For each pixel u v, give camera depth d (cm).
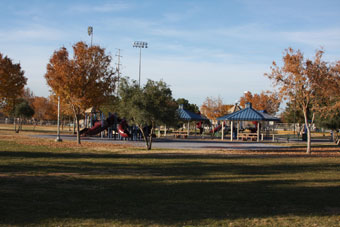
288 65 2922
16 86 4781
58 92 3331
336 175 1559
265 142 4650
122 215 791
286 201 988
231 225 730
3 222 701
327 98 3191
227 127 6012
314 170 1742
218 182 1298
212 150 3002
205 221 754
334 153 2997
